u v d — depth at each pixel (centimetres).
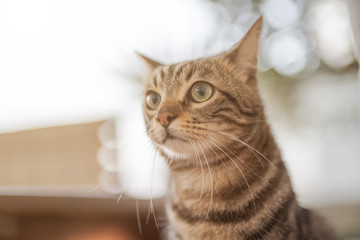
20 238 45
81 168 76
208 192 43
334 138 85
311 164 92
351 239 77
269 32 65
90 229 48
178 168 45
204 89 43
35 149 79
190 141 43
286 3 64
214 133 43
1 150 81
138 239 51
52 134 79
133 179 55
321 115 77
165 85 45
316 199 93
